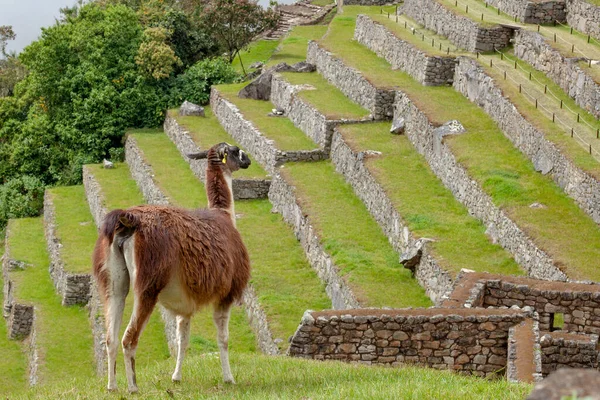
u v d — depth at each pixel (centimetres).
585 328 3294
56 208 7519
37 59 8462
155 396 2244
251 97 7881
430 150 5828
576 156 5022
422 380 2362
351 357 2933
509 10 7238
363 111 6756
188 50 8975
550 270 4216
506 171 5241
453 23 7288
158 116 8362
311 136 6756
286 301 4734
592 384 1030
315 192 5872
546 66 6269
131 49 8538
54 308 6106
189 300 2259
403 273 4731
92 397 2266
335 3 10769
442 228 4903
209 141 7294
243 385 2397
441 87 6700
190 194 6562
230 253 2334
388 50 7569
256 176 6444
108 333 2239
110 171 7888
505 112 5775
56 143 8500
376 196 5484
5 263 7038
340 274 4700
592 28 6538
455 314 2927
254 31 9156
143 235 2162
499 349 2909
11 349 5975
